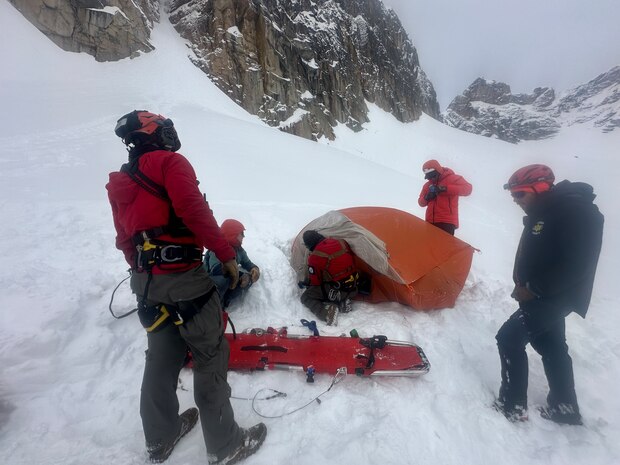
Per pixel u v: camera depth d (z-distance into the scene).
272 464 1.88
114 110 16.92
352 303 3.77
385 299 3.79
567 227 2.03
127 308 3.09
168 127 1.80
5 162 8.52
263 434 2.02
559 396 2.32
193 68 29.61
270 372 2.61
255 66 32.16
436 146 50.66
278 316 3.42
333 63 42.31
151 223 1.66
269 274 3.84
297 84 36.41
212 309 1.77
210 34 31.81
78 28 25.19
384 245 3.71
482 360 2.94
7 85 18.72
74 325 2.82
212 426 1.76
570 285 2.08
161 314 1.71
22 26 23.25
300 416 2.23
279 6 37.12
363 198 10.50
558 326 2.35
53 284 3.25
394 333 3.19
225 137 15.53
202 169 9.68
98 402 2.24
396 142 46.91
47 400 2.19
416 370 2.61
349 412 2.28
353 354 2.74
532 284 2.19
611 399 2.60
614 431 2.29
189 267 1.70
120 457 1.87
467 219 9.61
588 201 2.08
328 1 47.28
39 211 5.20
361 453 1.97
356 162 20.02
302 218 6.26
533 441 2.19
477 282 4.29
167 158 1.67
